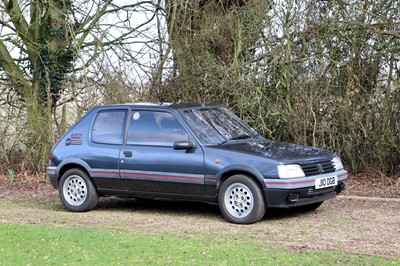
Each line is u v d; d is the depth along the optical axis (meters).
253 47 15.54
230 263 7.07
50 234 8.67
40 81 17.19
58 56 17.02
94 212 11.01
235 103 15.45
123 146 10.57
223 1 16.39
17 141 16.81
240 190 9.61
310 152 10.07
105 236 8.53
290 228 9.29
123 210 11.19
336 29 14.86
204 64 15.71
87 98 15.99
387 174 15.10
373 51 14.73
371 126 14.89
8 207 11.81
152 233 8.93
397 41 14.57
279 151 9.88
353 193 12.85
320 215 10.36
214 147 9.90
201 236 8.68
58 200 12.66
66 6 16.81
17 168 16.78
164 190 10.23
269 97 15.26
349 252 7.67
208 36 15.88
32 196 13.33
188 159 9.95
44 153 16.69
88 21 16.73
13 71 17.16
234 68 15.27
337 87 14.98
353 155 15.19
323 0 15.11
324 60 14.98
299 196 9.45
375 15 14.58
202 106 10.91
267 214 10.45
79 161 10.90
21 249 7.85
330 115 15.01
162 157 10.16
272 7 15.30
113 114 10.92
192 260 7.21
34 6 17.36
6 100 17.08
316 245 8.12
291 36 15.23
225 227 9.40
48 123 16.64
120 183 10.59
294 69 15.11
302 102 14.98
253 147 10.00
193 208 11.28
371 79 14.81
